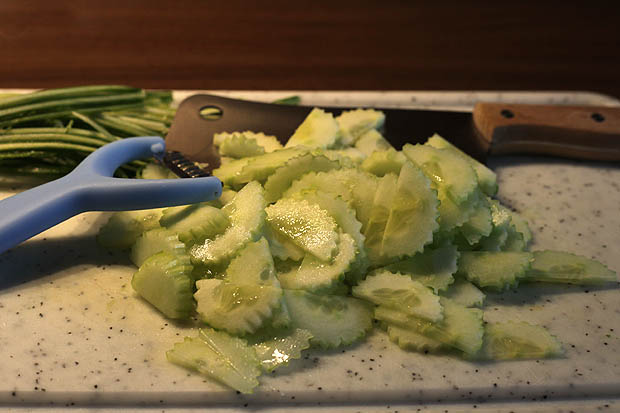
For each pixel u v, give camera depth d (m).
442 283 0.50
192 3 0.87
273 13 0.87
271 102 0.67
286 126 0.62
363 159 0.58
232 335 0.47
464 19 0.89
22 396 0.46
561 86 0.79
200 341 0.47
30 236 0.50
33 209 0.50
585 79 0.80
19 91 0.66
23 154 0.56
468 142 0.62
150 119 0.62
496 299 0.51
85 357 0.47
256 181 0.52
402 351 0.48
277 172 0.53
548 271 0.52
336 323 0.48
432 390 0.47
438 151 0.54
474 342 0.47
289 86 0.77
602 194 0.59
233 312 0.47
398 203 0.51
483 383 0.47
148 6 0.85
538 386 0.47
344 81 0.78
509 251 0.53
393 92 0.68
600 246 0.55
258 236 0.50
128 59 0.77
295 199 0.51
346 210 0.50
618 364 0.48
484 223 0.52
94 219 0.55
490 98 0.69
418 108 0.68
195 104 0.63
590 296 0.52
